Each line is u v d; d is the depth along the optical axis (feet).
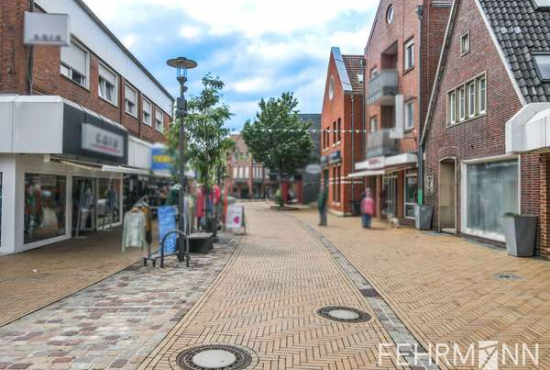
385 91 64.64
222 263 32.32
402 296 23.08
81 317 19.03
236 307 20.75
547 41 38.75
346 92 86.69
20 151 33.76
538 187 34.83
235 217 52.06
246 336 16.83
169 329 17.49
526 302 21.70
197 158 43.19
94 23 47.57
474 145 44.57
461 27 47.24
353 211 86.07
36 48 36.42
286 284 25.71
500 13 41.22
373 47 77.25
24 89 35.47
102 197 54.65
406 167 61.98
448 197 53.36
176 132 34.65
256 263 32.50
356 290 24.35
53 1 38.83
